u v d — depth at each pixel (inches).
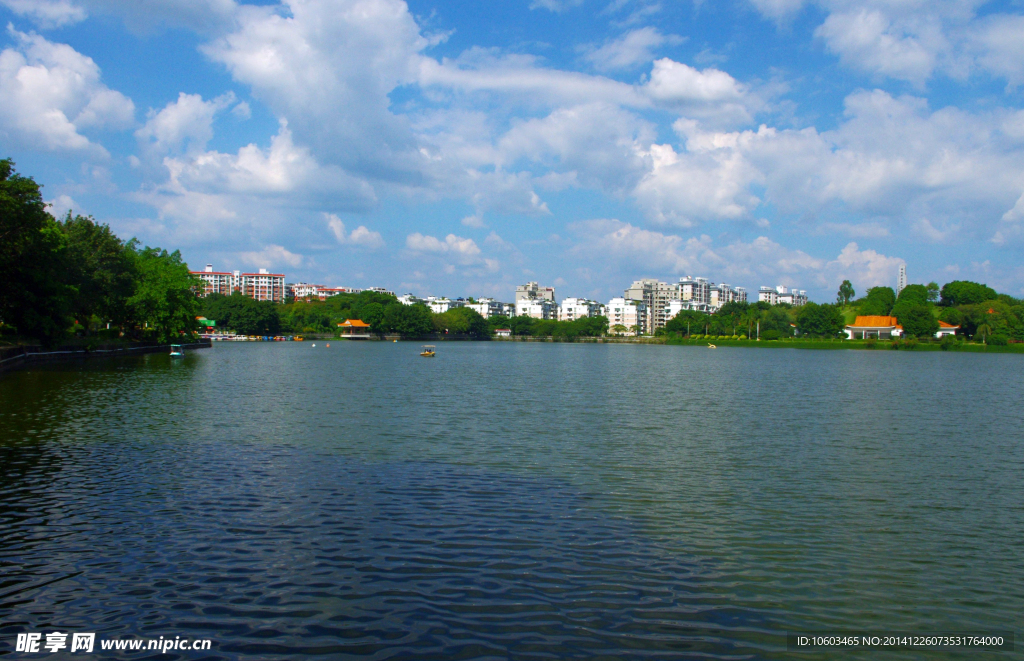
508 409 1793.8
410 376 3016.7
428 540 705.0
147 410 1651.1
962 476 1039.0
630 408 1870.1
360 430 1390.3
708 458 1152.2
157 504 817.5
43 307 3159.5
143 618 527.5
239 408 1717.5
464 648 489.4
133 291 4557.1
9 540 687.7
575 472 1025.5
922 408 1953.7
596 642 502.3
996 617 559.8
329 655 477.7
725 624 535.8
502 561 650.8
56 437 1258.6
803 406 1974.7
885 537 742.5
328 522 757.3
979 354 7337.6
